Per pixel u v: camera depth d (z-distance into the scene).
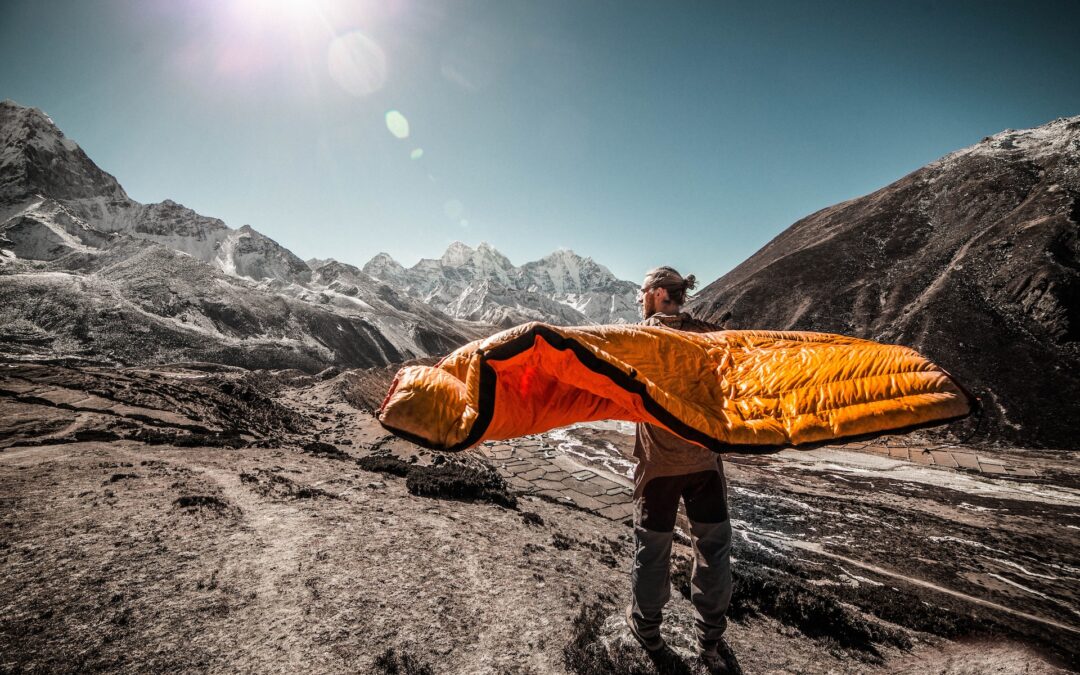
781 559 10.88
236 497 7.04
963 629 6.03
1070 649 5.78
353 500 7.77
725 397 1.90
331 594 4.06
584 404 2.17
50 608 3.42
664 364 1.98
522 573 5.17
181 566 4.34
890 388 1.68
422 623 3.76
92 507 5.72
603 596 4.80
